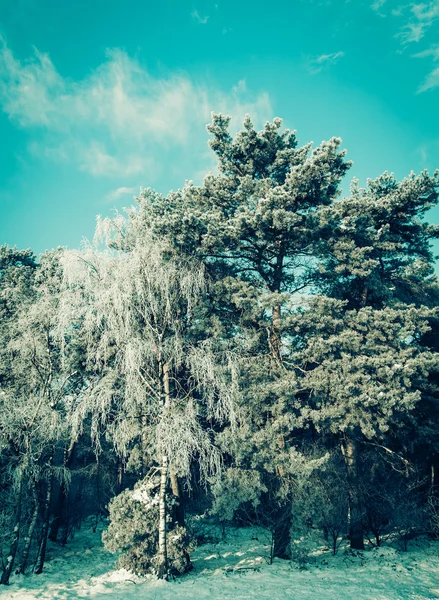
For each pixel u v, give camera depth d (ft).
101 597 32.14
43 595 33.19
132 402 39.04
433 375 53.31
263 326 44.83
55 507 57.88
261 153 52.31
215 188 52.80
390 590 30.76
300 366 45.44
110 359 43.47
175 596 31.68
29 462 38.75
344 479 46.65
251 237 46.32
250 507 47.88
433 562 38.34
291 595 30.50
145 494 40.01
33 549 48.52
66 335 43.73
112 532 38.91
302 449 44.65
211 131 53.57
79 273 40.57
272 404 40.06
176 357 40.11
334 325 42.16
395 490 48.88
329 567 38.55
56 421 39.70
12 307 53.93
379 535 51.72
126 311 38.65
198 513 54.65
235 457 39.22
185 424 36.65
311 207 48.91
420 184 49.90
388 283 56.70
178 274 42.52
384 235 49.75
